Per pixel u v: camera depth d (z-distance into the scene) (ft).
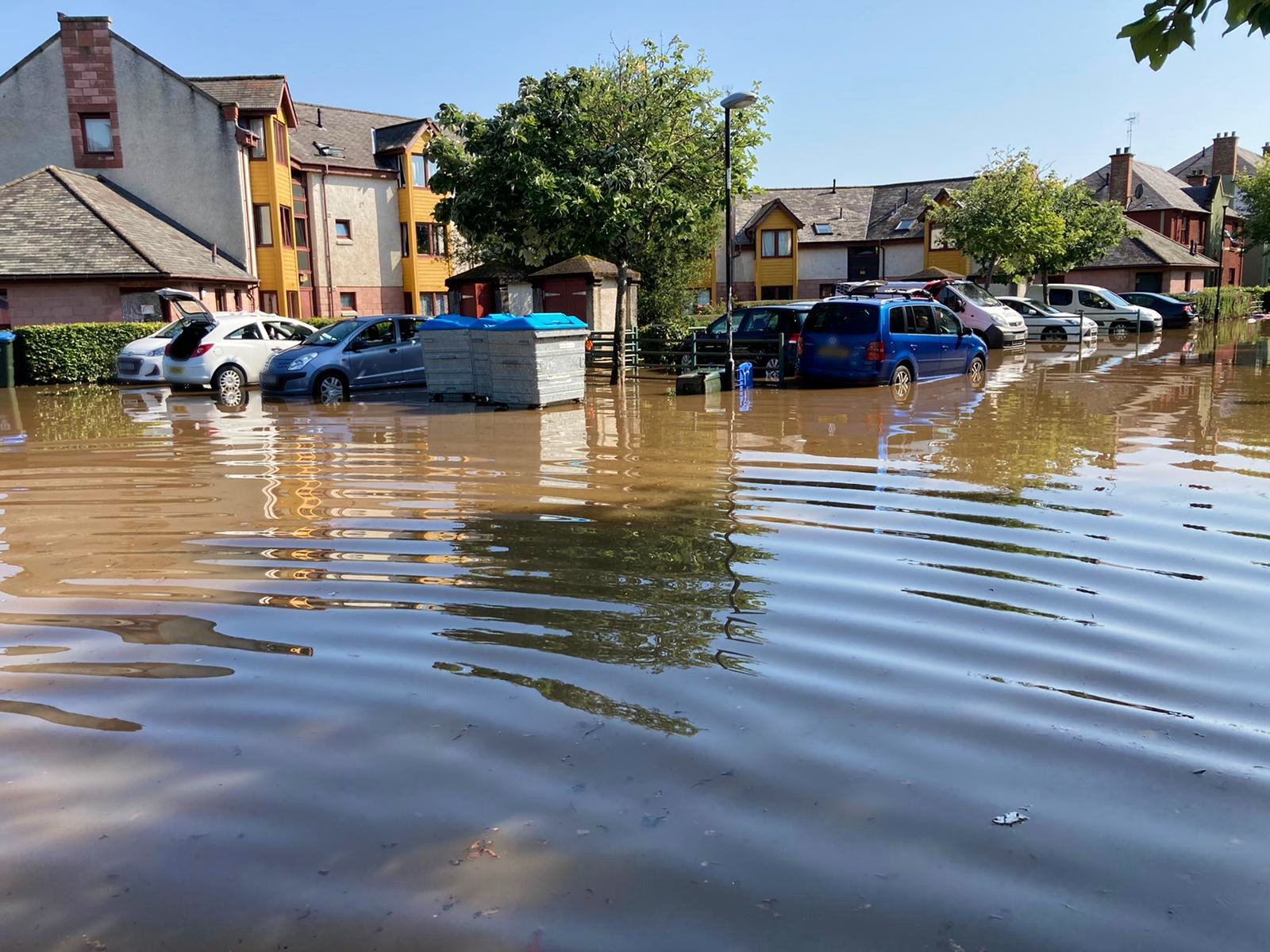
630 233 58.54
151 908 9.32
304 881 9.70
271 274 106.42
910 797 11.28
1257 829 10.62
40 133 97.55
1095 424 40.83
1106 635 16.58
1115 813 10.95
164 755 12.45
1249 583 19.35
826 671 15.01
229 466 33.12
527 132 56.85
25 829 10.73
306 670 15.23
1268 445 35.27
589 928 8.94
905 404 48.29
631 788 11.48
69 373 69.92
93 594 19.15
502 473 31.22
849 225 166.09
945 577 19.85
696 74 59.06
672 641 16.30
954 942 8.75
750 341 62.34
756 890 9.51
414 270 129.49
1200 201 191.62
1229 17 12.70
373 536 23.31
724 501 26.78
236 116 96.73
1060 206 129.59
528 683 14.60
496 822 10.75
